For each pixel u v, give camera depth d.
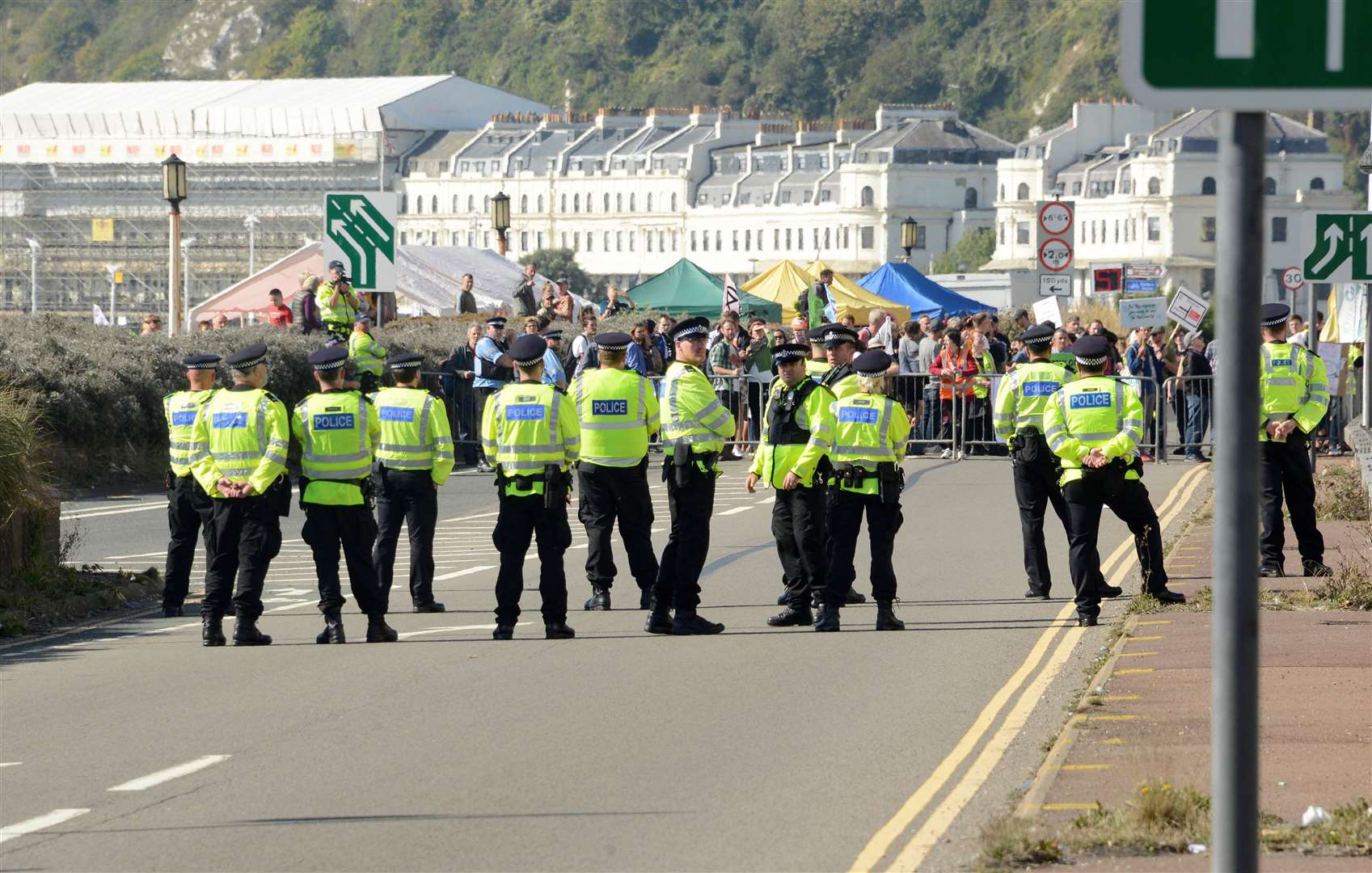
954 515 75.62
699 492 47.25
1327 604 48.69
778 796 29.81
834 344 47.66
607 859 26.27
